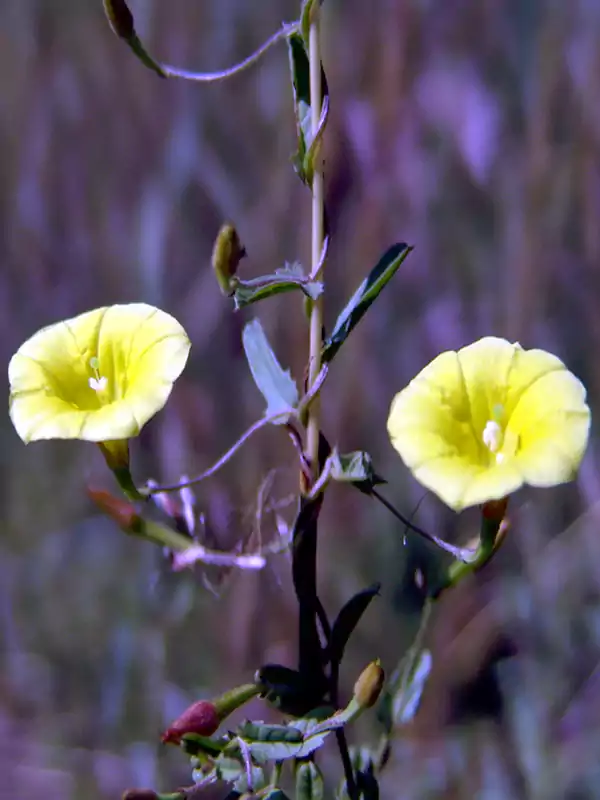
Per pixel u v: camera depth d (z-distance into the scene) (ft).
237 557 0.98
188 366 1.58
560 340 1.59
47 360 0.97
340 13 1.62
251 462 1.44
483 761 1.37
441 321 1.62
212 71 1.74
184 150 1.67
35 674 1.60
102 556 1.64
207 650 1.45
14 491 1.76
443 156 1.62
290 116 1.59
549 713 1.39
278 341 1.50
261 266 1.57
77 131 1.82
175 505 1.00
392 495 1.52
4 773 1.49
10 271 1.85
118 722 1.51
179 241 1.67
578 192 1.58
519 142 1.64
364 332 1.61
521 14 1.67
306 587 0.94
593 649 1.43
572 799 1.32
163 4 1.77
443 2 1.67
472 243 1.65
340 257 1.55
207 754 0.92
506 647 1.43
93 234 1.82
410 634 1.44
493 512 0.93
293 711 0.93
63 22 1.82
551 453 0.91
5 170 1.87
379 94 1.58
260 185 1.65
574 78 1.58
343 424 1.58
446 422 0.93
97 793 1.44
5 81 1.88
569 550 1.47
